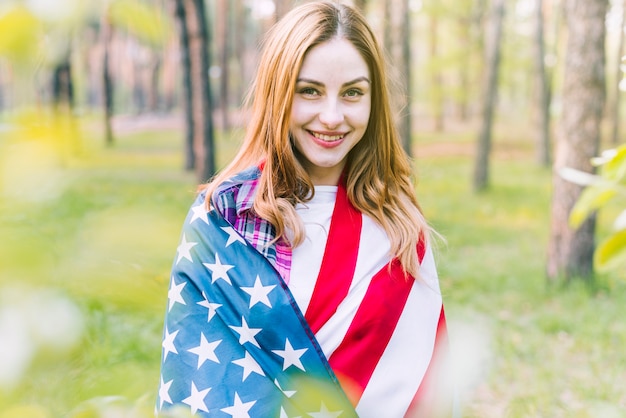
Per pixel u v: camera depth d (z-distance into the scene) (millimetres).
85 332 416
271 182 1487
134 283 453
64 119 421
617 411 1753
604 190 930
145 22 396
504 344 4516
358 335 1459
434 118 25766
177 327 1389
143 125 24859
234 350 1377
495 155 21484
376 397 1443
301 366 1382
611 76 22641
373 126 1607
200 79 11828
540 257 8109
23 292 390
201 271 1409
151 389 837
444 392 1506
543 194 13789
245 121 1837
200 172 11781
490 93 13914
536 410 3494
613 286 6332
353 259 1510
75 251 424
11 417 387
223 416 1310
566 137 6371
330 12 1495
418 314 1540
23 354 368
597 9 5992
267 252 1451
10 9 354
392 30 10289
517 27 22328
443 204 12195
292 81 1461
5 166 394
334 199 1580
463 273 6879
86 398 584
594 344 4723
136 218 453
